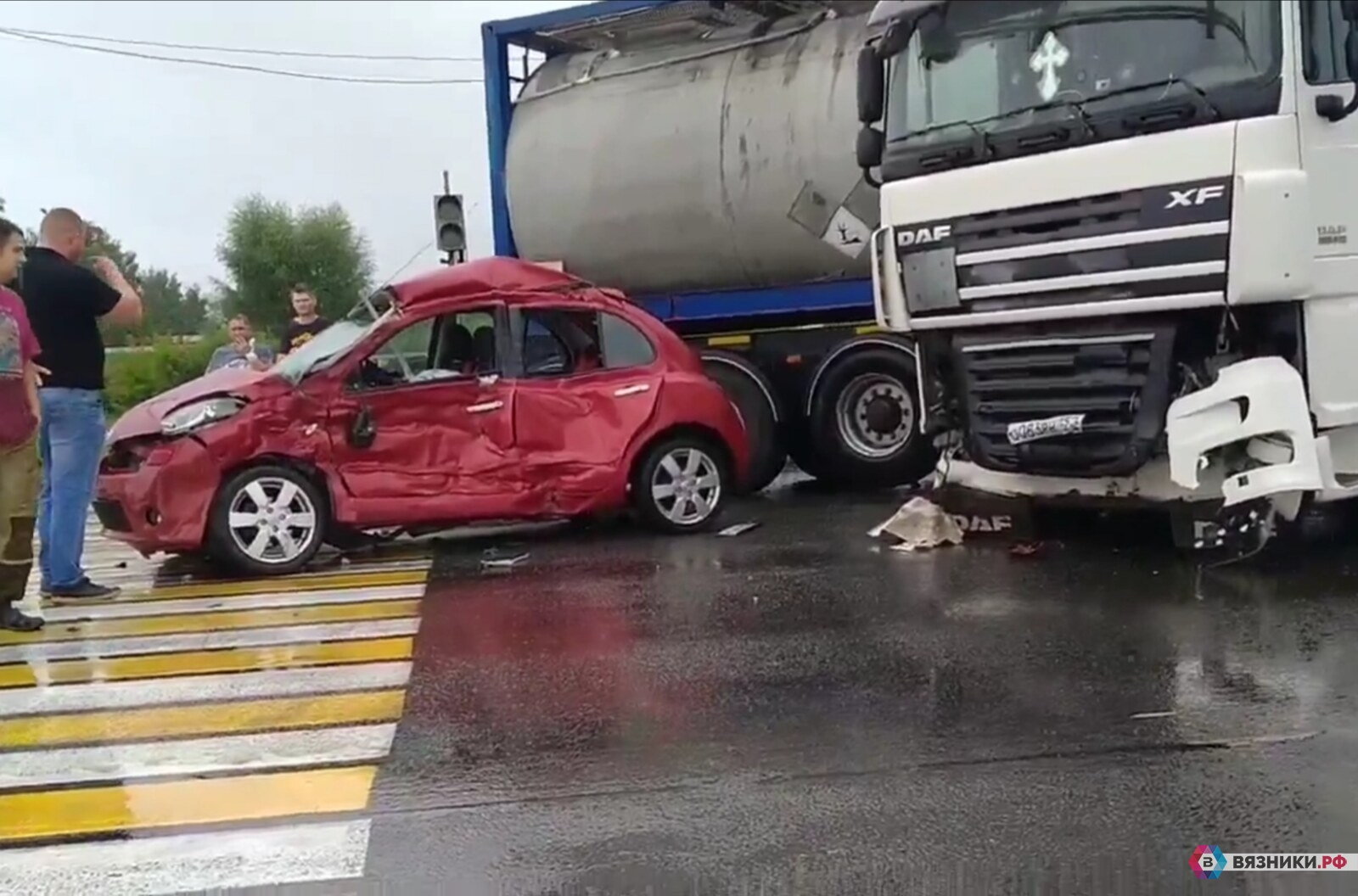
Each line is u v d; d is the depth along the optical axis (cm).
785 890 346
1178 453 640
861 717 478
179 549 800
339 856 377
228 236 4397
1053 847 364
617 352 891
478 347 859
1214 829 371
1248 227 609
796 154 1045
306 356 863
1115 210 652
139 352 2795
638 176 1124
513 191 1195
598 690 529
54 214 741
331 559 875
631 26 1148
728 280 1129
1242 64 624
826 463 1130
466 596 732
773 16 1116
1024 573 708
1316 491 651
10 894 357
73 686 566
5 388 654
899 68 769
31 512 675
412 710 514
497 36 1202
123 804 422
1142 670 517
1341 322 634
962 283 718
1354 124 631
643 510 903
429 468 834
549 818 398
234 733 492
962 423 757
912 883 347
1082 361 683
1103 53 670
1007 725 462
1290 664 515
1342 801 386
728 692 516
